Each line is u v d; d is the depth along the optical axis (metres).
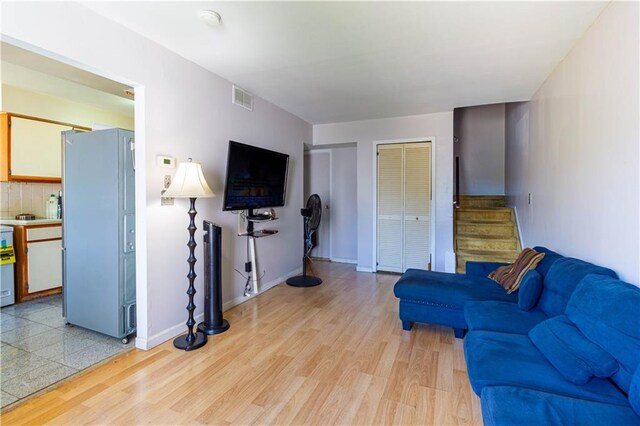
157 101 2.53
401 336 2.77
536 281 2.24
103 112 4.64
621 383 1.31
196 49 2.60
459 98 3.84
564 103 2.68
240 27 2.26
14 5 1.71
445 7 2.00
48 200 4.14
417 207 4.76
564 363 1.42
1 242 3.46
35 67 2.72
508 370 1.47
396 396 1.93
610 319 1.38
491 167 6.01
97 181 2.68
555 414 1.16
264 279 4.06
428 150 4.66
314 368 2.24
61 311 3.35
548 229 3.09
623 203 1.78
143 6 2.01
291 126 4.61
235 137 3.43
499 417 1.18
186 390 1.98
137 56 2.36
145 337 2.49
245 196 3.46
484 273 3.16
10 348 2.52
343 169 5.77
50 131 4.02
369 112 4.51
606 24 1.97
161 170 2.58
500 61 2.79
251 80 3.28
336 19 2.15
